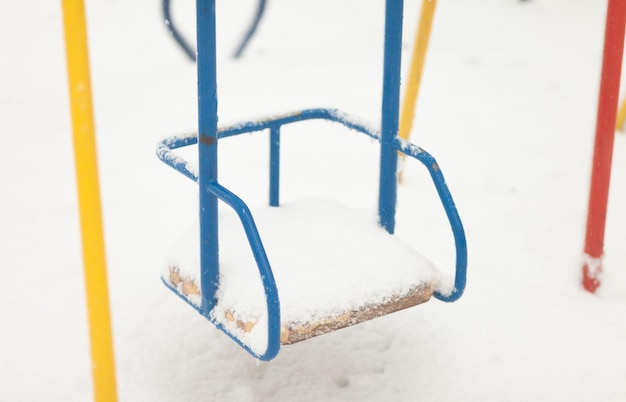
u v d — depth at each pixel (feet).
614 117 8.22
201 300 6.54
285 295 6.27
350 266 6.68
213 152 6.06
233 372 7.78
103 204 10.89
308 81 14.74
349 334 8.30
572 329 8.27
